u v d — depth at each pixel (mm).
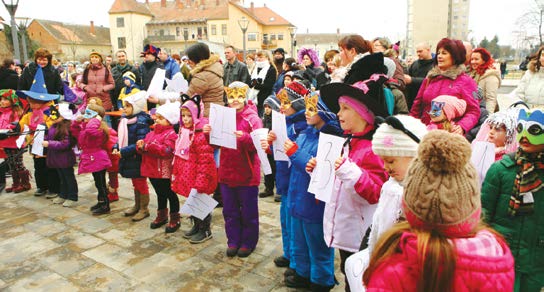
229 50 6887
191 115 3580
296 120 3170
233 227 3535
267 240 3846
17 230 4176
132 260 3471
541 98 4535
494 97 4406
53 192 5262
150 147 3828
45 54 5918
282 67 7031
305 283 2939
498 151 2760
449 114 2908
